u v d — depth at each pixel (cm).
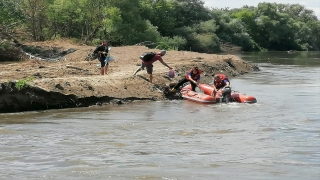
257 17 10056
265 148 991
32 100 1507
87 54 3038
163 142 1050
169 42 5856
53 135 1123
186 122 1308
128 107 1598
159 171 819
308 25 10825
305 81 2562
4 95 1467
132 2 5322
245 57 5769
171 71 2019
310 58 5572
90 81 1733
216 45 7294
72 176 789
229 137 1103
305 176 792
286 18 10225
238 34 8275
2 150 965
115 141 1059
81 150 970
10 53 2814
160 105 1652
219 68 2850
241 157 916
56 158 905
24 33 4503
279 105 1634
